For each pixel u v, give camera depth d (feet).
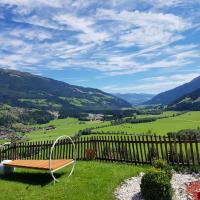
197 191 33.22
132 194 33.60
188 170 40.52
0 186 40.47
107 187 35.27
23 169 48.57
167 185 30.58
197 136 43.57
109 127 330.95
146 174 31.83
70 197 33.40
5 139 353.51
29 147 64.90
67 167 46.44
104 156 52.60
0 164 46.26
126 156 49.42
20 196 35.91
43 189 37.24
